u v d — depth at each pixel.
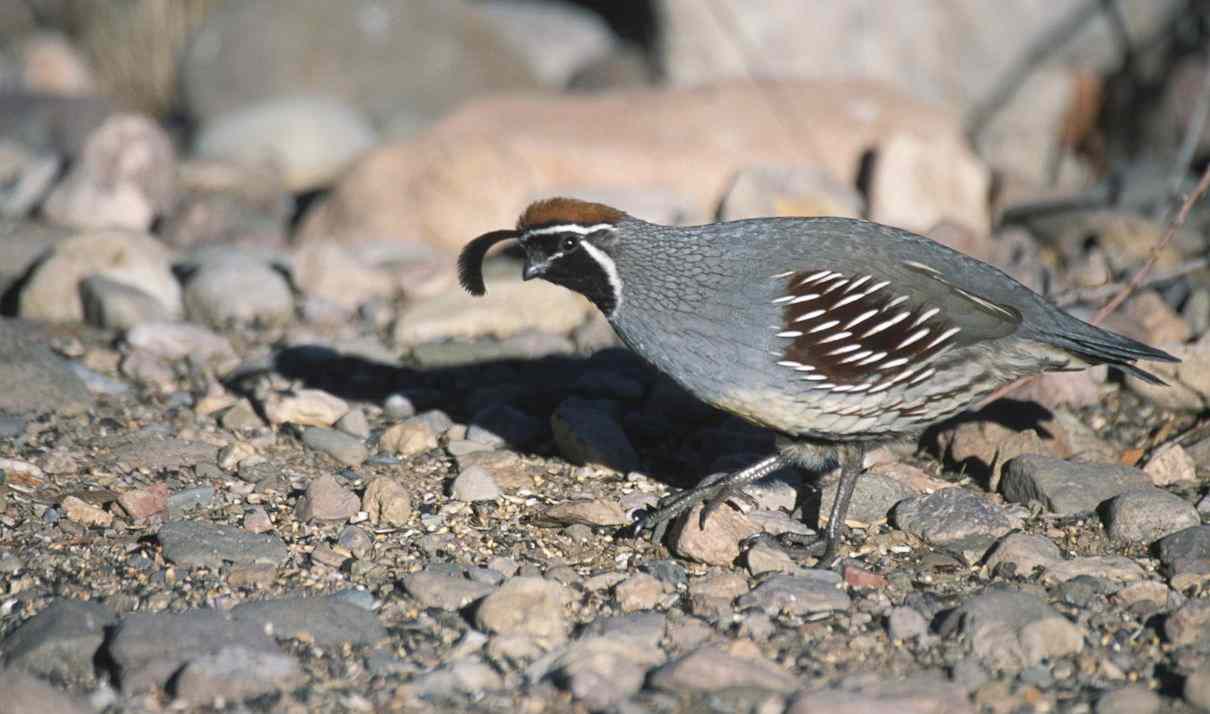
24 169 18.88
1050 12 21.09
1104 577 8.88
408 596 8.68
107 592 8.66
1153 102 20.42
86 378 11.94
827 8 21.16
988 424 10.69
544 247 9.38
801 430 9.25
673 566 9.11
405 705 7.51
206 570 8.95
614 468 10.66
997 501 10.15
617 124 17.48
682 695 7.55
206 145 20.89
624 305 9.37
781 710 7.39
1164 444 10.74
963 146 18.00
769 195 15.77
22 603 8.49
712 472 10.46
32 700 7.10
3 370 11.37
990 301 9.30
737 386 9.20
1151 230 15.12
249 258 14.91
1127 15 20.95
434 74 24.08
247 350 13.27
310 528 9.59
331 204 16.62
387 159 16.52
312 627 8.16
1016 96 20.83
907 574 9.04
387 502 9.73
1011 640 8.00
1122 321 12.57
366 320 14.02
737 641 8.04
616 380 12.16
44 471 10.24
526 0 27.19
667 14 21.44
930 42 21.34
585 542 9.52
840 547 9.45
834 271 9.09
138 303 13.43
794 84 18.11
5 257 14.89
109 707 7.43
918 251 9.48
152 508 9.71
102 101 21.42
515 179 16.19
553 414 11.06
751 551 9.10
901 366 9.03
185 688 7.47
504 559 9.11
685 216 15.98
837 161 17.50
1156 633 8.26
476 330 13.52
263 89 23.55
